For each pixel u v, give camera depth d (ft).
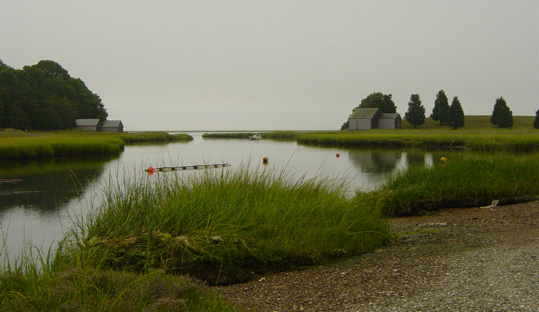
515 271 16.60
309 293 16.29
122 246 19.42
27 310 12.72
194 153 152.25
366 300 14.89
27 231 35.91
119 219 21.68
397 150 158.71
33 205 48.85
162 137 299.99
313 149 175.42
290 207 23.49
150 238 20.02
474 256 19.48
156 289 14.80
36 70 342.23
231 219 21.79
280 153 149.79
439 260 19.36
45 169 93.81
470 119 444.96
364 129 340.80
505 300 13.62
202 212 22.31
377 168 90.17
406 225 30.48
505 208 34.09
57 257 18.43
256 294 16.66
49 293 13.41
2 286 14.70
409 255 20.90
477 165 42.06
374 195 34.65
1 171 89.81
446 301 13.98
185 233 20.79
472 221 29.76
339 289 16.44
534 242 21.47
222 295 16.55
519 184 38.04
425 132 265.34
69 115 318.45
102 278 15.21
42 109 292.40
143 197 23.36
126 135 273.95
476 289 14.89
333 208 24.81
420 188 36.60
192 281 16.89
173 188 25.64
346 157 125.59
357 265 19.74
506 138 149.18
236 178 28.02
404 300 14.49
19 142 135.33
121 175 76.43
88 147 143.95
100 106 396.57
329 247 21.48
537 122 371.15
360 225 24.12
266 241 20.72
